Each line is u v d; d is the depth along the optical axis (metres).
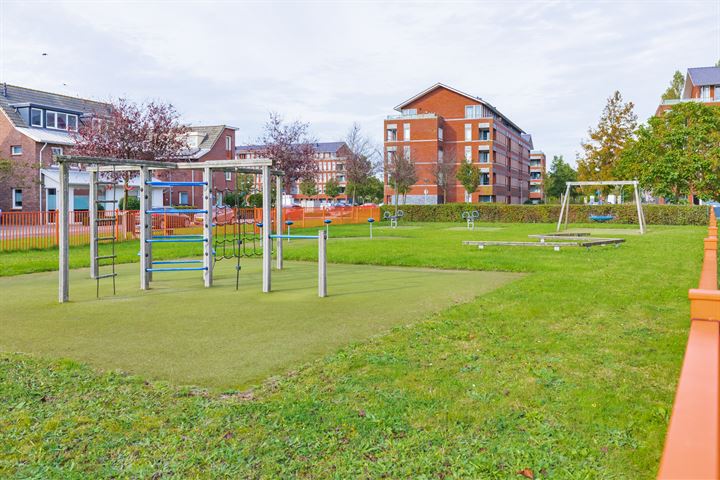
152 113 28.47
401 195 68.81
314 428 3.83
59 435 3.78
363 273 12.23
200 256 16.69
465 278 11.32
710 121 37.47
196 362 5.40
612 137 44.16
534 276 11.06
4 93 41.44
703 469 1.25
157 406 4.26
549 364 5.20
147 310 7.98
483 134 71.75
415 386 4.61
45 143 39.56
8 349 5.92
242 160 9.85
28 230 18.66
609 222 38.03
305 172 41.91
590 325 6.74
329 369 5.07
